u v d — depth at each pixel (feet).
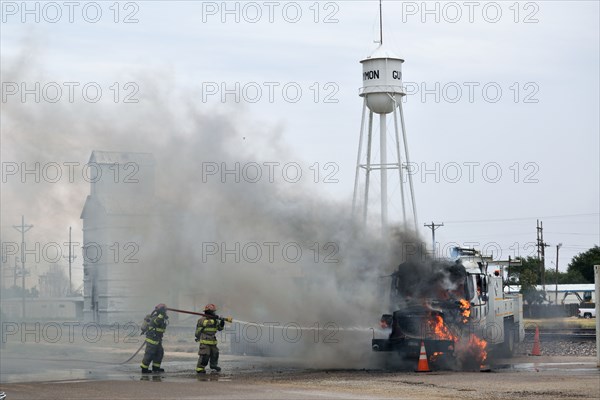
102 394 60.34
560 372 79.71
